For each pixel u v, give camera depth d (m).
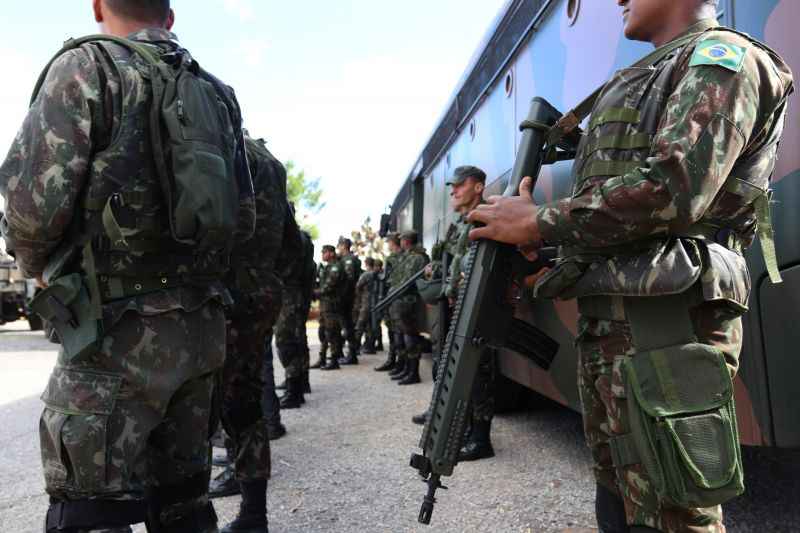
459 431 1.48
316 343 12.48
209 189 1.38
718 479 1.03
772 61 1.18
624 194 1.09
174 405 1.49
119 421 1.32
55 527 1.27
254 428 2.33
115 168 1.34
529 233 1.27
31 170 1.28
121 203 1.34
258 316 2.39
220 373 1.69
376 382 6.67
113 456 1.30
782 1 1.55
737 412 1.67
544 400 4.57
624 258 1.18
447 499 2.77
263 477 2.32
